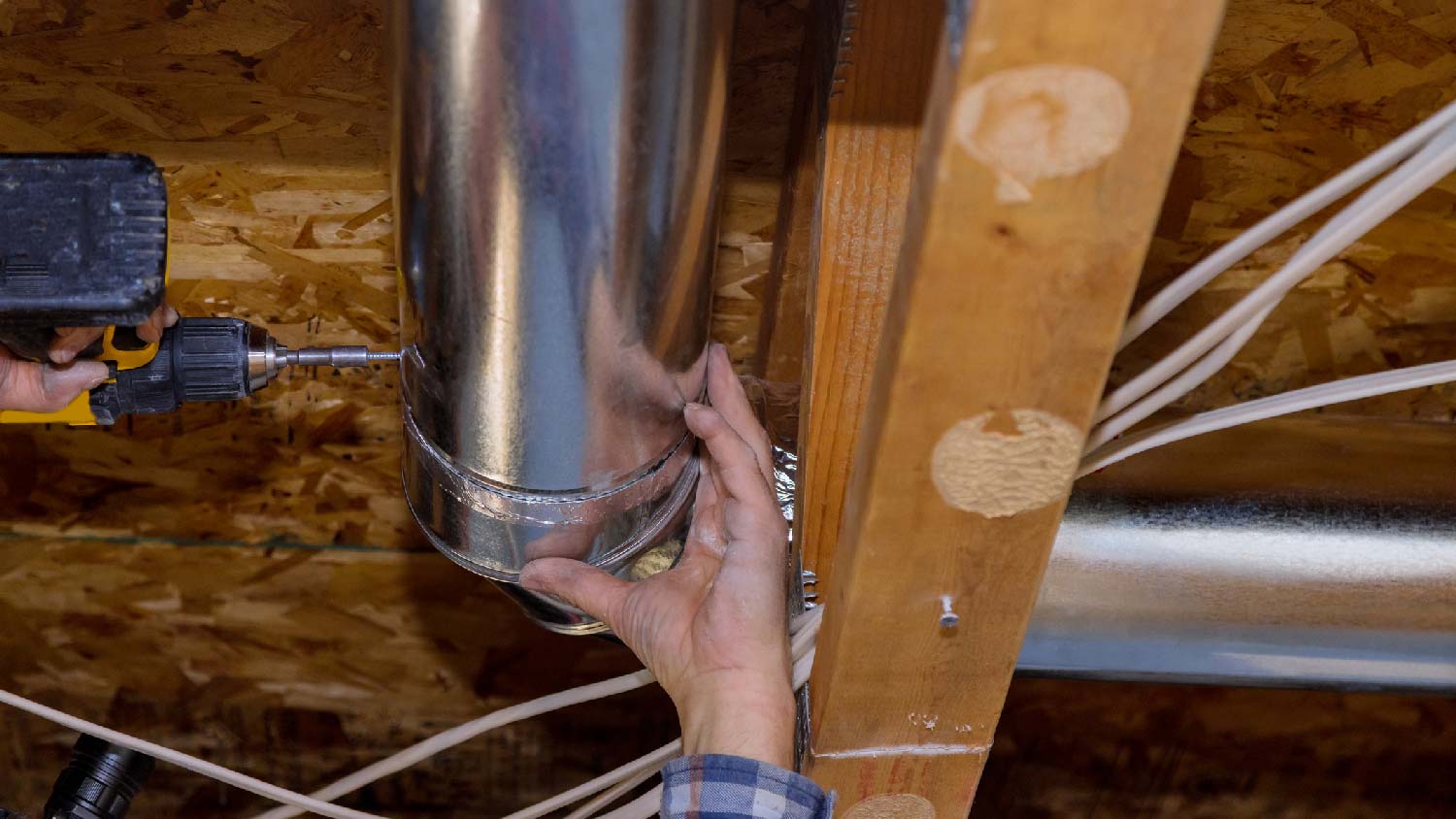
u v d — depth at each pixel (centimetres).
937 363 50
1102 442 66
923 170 46
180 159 104
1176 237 114
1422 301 122
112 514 145
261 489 143
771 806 68
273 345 82
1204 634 93
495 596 158
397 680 169
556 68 55
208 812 187
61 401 75
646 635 78
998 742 181
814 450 86
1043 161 43
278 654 165
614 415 73
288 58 97
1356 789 185
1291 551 94
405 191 63
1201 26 39
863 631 65
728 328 125
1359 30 97
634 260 65
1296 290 122
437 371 71
